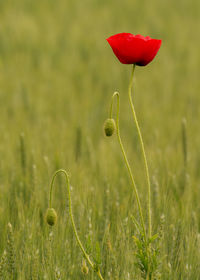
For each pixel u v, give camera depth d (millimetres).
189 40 9484
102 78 6609
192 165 3246
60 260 2586
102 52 8273
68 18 10875
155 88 6211
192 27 10578
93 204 2746
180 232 2656
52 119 4707
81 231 2654
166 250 2623
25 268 2566
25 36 8602
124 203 2816
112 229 2693
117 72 6586
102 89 6082
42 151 3285
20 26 9031
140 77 6648
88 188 2816
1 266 2527
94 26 10188
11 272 2551
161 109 5117
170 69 7172
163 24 10508
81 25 10203
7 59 7379
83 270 2441
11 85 6109
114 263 2535
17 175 2951
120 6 12305
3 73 6586
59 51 8219
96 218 2758
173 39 9438
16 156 3115
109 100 5590
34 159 3000
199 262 2617
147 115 4539
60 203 2809
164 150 3369
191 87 6500
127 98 5613
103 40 8977
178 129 4301
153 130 4043
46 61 7316
